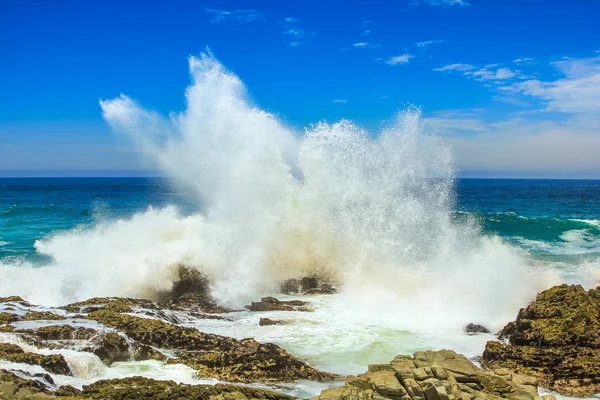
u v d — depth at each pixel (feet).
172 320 36.24
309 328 35.94
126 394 21.40
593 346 28.27
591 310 30.86
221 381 26.21
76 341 28.30
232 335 34.19
